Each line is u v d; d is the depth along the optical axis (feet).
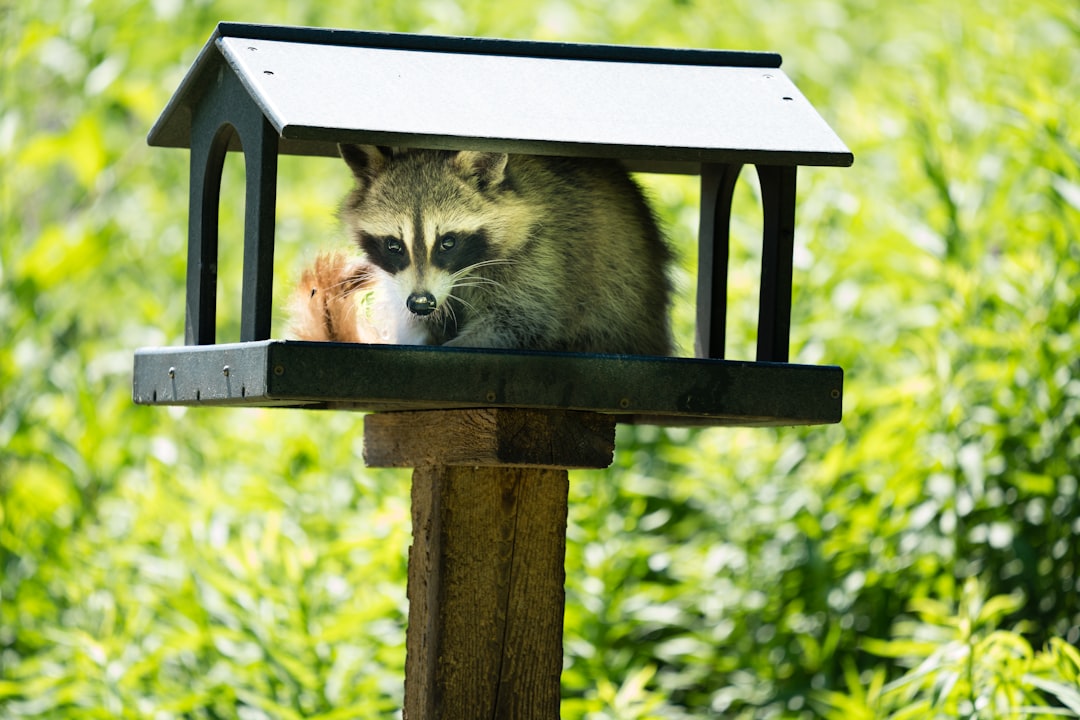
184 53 50.37
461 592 21.03
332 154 26.04
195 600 34.32
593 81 21.44
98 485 42.52
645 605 37.01
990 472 35.73
